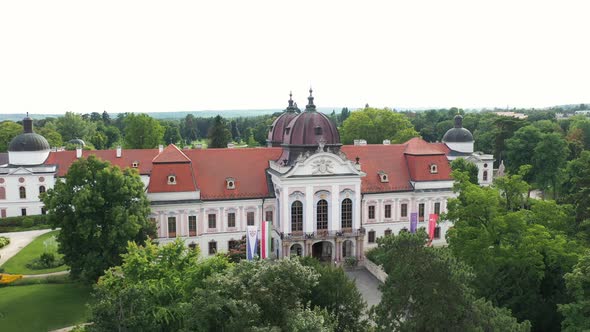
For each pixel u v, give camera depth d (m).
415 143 88.06
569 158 135.62
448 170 84.62
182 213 73.94
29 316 55.72
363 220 80.62
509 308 46.53
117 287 41.34
